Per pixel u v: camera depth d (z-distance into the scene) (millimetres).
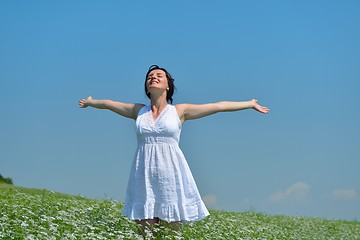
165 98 10328
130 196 10000
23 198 14000
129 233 9758
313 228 22391
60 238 8922
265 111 10586
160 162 9820
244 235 14125
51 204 12641
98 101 10797
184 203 9867
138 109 10469
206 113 10328
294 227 21438
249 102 10547
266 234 16047
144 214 9711
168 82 10375
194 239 10836
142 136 10000
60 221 10523
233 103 10500
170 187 9797
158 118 10008
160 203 9781
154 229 9711
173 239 9727
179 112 10172
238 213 23219
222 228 14094
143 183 9867
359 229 24453
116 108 10648
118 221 11344
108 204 14789
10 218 10336
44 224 9844
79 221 10648
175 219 9781
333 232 22109
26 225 9141
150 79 10234
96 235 9297
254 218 22312
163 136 9914
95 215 11844
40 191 18656
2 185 19219
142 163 9938
